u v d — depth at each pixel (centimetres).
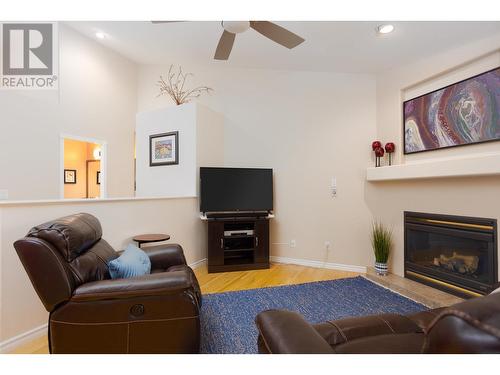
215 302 258
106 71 468
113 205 267
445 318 59
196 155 382
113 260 179
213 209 373
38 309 197
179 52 410
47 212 204
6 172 344
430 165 264
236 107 430
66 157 584
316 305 251
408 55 295
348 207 366
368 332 124
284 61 366
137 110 528
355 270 360
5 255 179
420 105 298
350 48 298
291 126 400
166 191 411
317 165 384
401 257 315
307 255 389
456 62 262
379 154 335
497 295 62
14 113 353
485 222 234
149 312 149
